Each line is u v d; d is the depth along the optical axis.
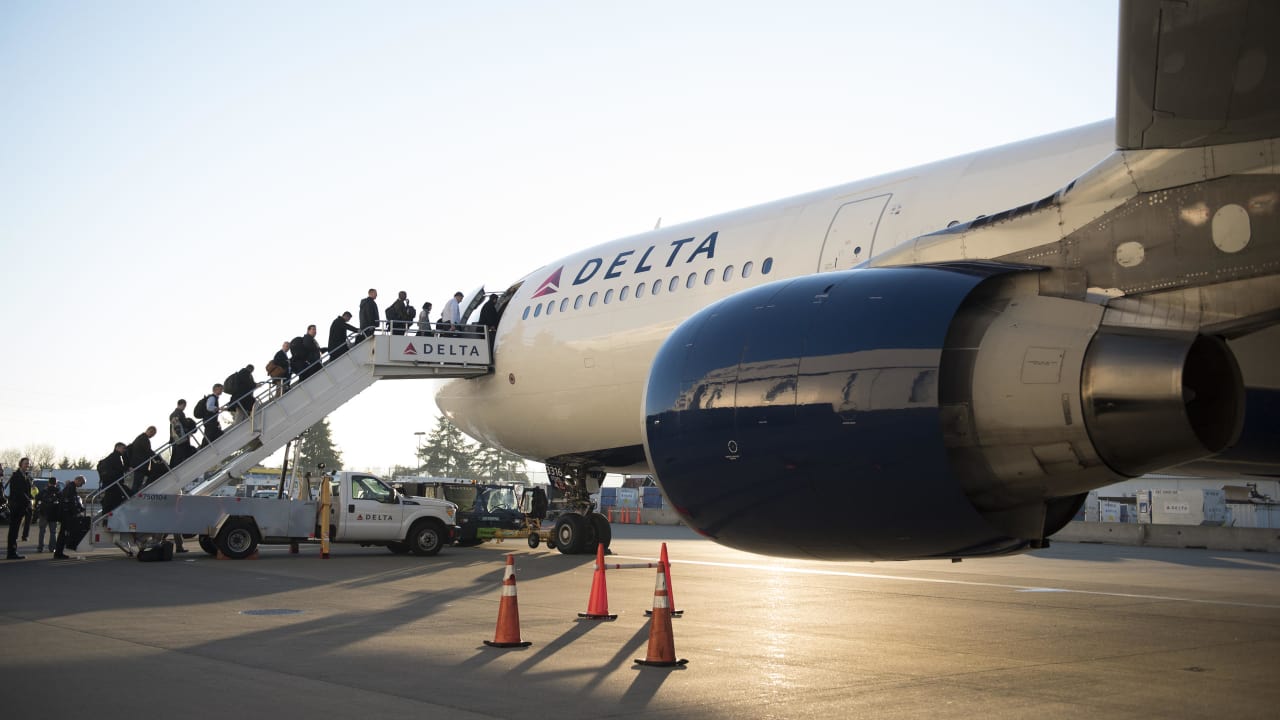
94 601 11.23
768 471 6.98
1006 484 6.66
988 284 7.10
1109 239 6.86
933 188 11.63
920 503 6.53
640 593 12.57
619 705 6.14
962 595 12.83
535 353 16.84
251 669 7.16
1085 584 14.69
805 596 12.53
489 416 18.41
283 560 17.95
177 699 6.14
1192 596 12.92
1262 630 9.64
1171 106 5.67
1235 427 6.37
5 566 16.28
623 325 15.12
